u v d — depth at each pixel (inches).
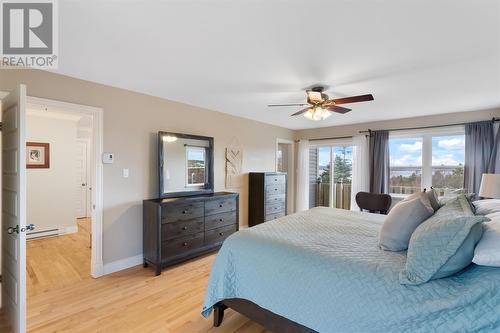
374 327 50.7
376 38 74.7
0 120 88.8
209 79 111.2
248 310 73.9
